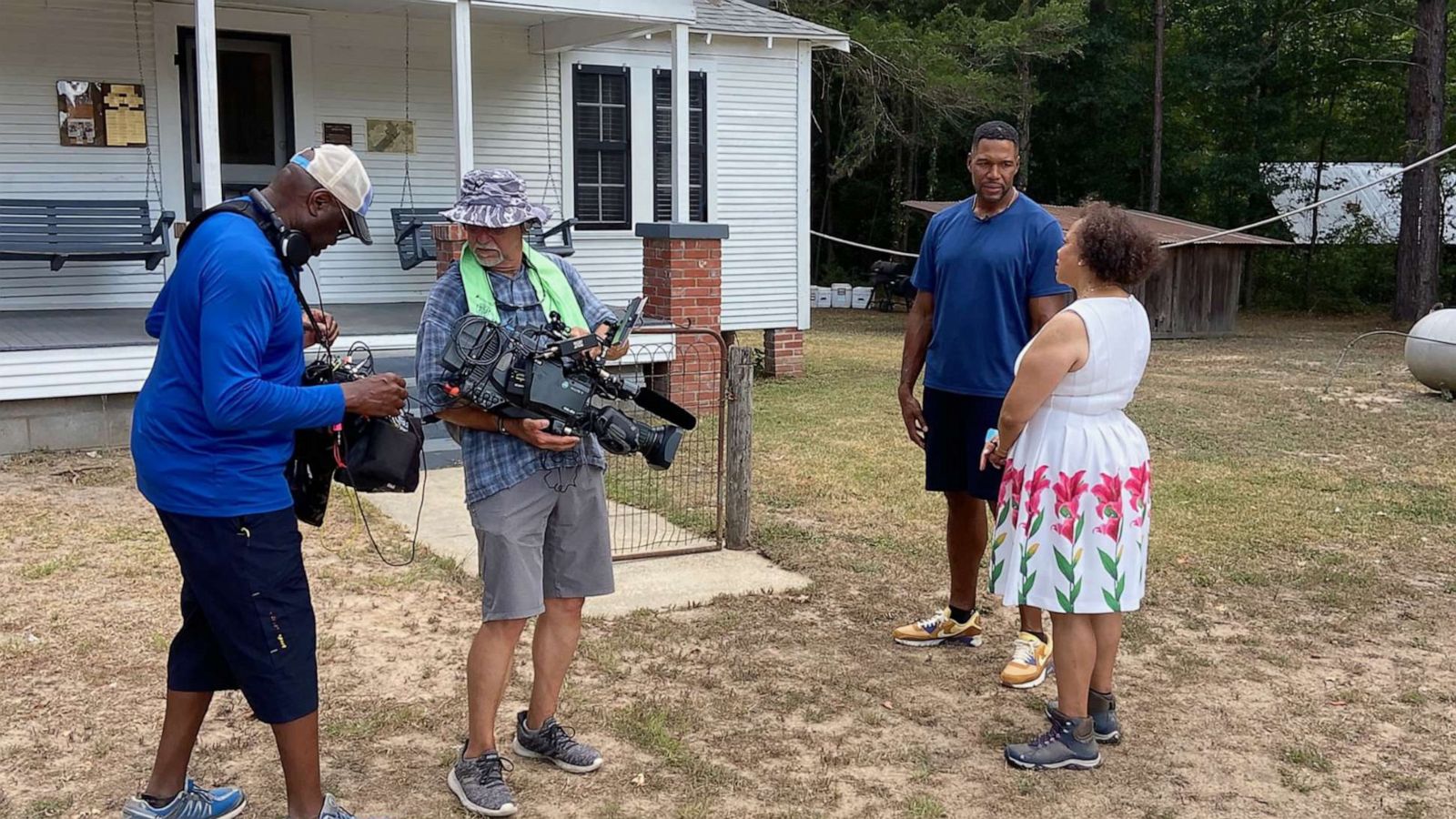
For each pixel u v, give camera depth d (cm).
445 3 960
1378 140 2780
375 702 407
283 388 279
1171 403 1167
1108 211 367
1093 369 359
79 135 994
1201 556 626
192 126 1042
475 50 1163
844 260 3166
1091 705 393
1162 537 664
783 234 1326
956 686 443
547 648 357
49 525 615
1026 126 2517
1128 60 2808
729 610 521
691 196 1269
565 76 1205
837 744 389
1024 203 443
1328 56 2741
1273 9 2741
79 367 781
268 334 279
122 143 1011
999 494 408
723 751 381
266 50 1070
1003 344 439
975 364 443
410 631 479
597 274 1245
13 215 955
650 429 339
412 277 1166
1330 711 428
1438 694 445
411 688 421
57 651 443
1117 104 2739
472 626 486
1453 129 2648
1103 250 360
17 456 768
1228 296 2055
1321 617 535
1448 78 2666
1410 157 2298
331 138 1105
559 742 362
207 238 277
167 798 314
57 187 992
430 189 1165
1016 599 373
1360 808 356
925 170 3088
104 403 802
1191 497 765
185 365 278
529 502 331
